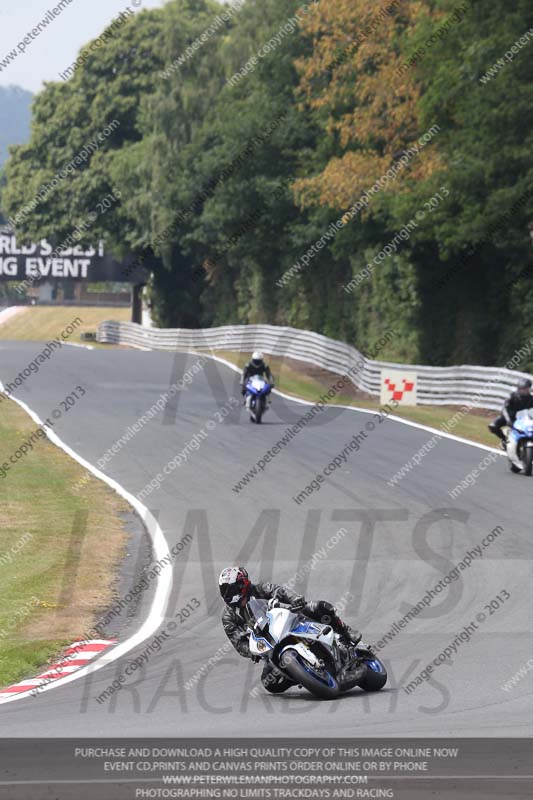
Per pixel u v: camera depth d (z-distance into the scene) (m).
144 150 196.12
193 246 197.75
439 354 125.12
